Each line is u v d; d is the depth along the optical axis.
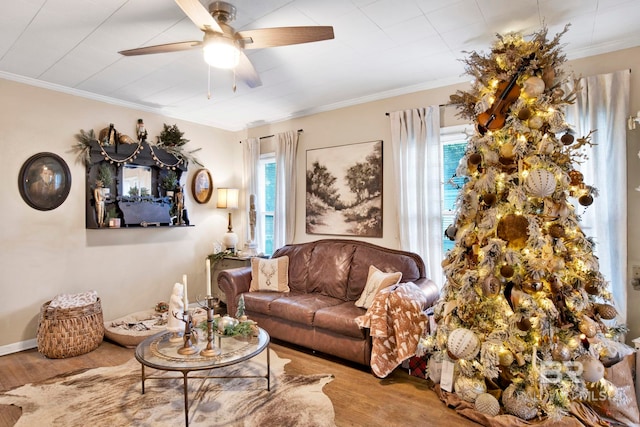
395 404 2.40
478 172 2.29
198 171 4.89
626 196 2.63
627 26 2.50
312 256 4.07
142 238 4.29
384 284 3.13
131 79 3.45
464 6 2.26
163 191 4.48
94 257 3.86
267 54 2.93
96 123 3.92
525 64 2.11
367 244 3.90
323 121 4.43
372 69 3.25
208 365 2.10
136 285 4.22
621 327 2.23
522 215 2.06
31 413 2.28
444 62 3.12
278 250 4.43
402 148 3.71
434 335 2.46
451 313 2.31
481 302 2.19
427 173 3.57
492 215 2.15
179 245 4.68
